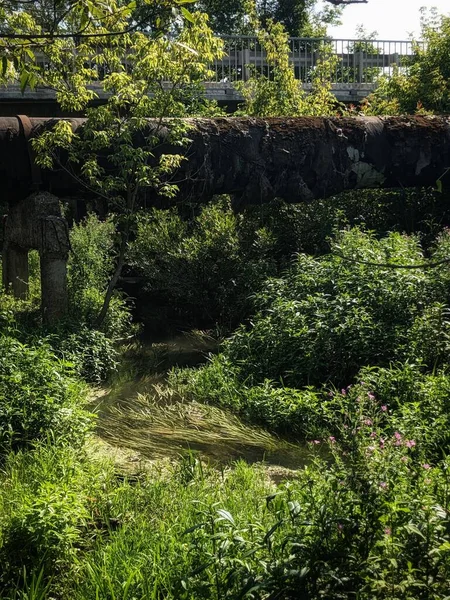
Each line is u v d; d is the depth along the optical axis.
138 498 6.13
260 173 12.01
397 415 7.47
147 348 12.60
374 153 12.45
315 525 4.66
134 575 4.70
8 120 11.12
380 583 4.24
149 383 10.41
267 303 11.41
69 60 11.74
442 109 17.53
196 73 11.84
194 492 6.20
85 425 7.45
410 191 14.59
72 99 11.44
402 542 4.50
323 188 12.45
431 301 9.80
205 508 5.70
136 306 14.59
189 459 7.03
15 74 6.91
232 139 11.87
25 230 11.48
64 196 11.91
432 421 7.23
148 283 14.12
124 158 11.30
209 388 9.44
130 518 5.85
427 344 8.91
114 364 10.72
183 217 14.88
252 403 8.70
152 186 11.59
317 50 21.72
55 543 5.21
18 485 6.15
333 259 11.12
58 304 11.34
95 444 7.78
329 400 8.68
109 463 7.01
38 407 7.41
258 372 9.56
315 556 4.48
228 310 13.23
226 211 14.80
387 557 4.45
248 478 6.58
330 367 9.20
